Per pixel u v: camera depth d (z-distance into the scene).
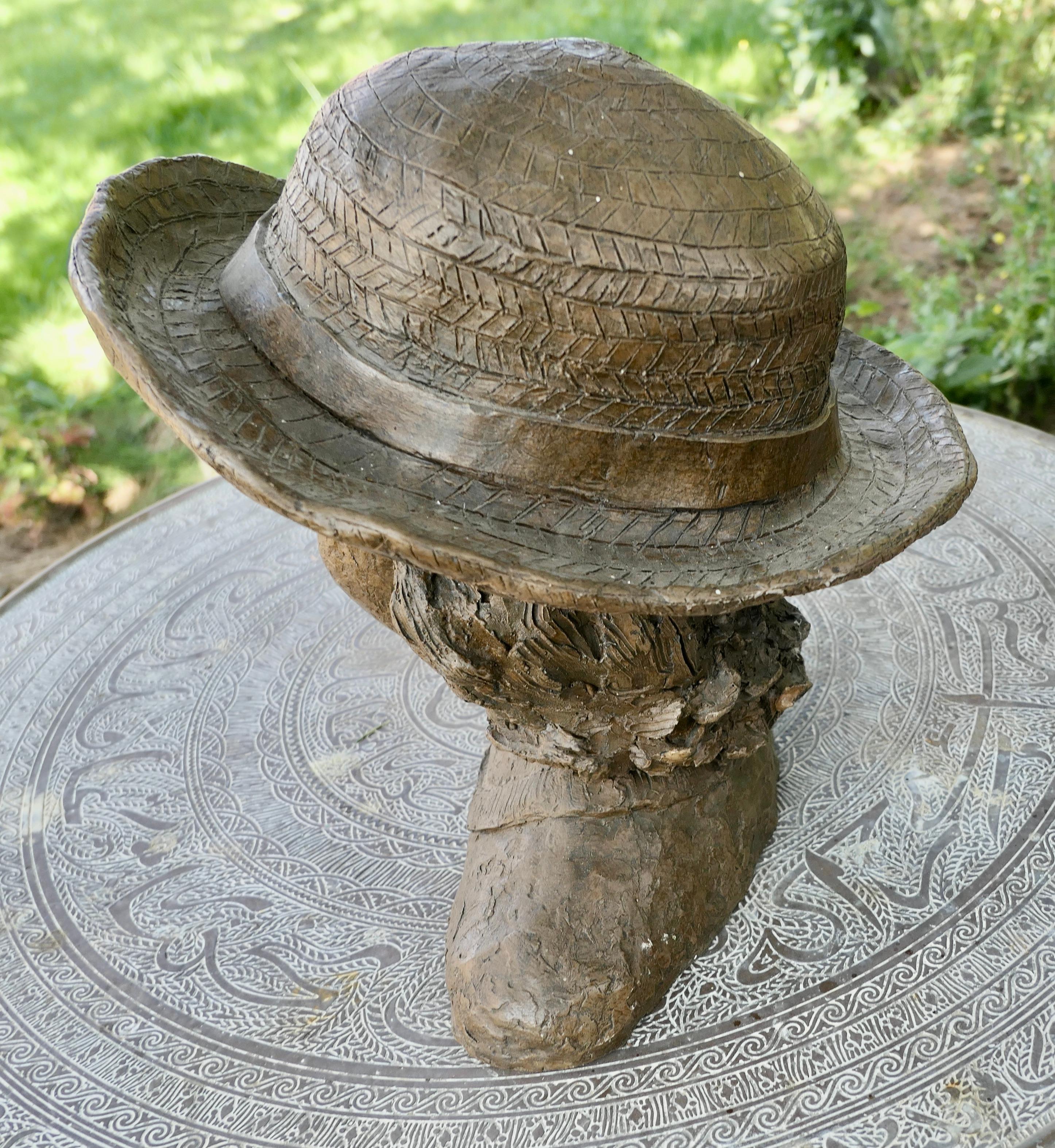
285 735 2.57
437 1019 1.89
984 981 1.84
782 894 2.05
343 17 7.79
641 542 1.49
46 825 2.34
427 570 1.56
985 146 5.54
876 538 1.52
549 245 1.38
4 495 4.37
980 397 4.17
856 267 5.09
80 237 1.52
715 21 6.85
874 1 5.89
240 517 3.36
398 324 1.45
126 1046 1.87
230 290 1.65
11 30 8.36
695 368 1.46
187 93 6.81
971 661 2.57
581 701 1.78
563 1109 1.72
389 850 2.25
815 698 2.53
